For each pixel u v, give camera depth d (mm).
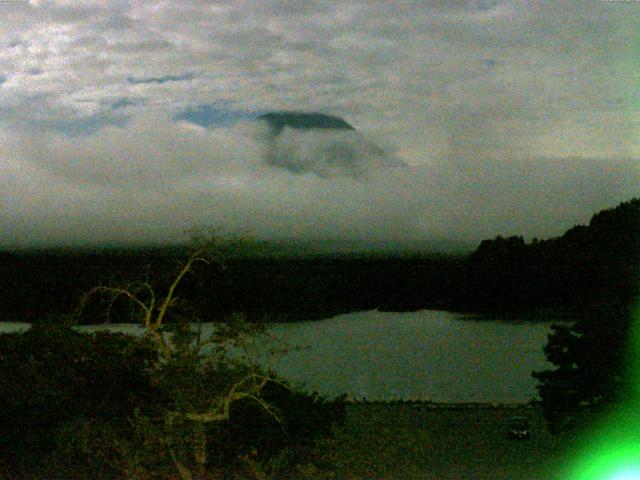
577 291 118062
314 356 89375
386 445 28078
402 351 95750
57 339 32938
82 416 28859
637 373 36875
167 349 27109
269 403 28766
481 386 73625
